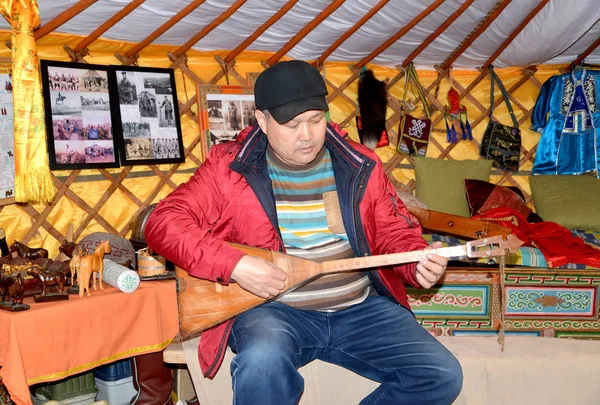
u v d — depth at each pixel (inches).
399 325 80.4
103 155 152.1
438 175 195.6
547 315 154.9
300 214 82.9
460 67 203.5
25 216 142.9
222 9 145.9
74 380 122.8
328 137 84.5
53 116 143.2
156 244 78.0
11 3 117.0
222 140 173.5
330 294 81.5
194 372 96.8
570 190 197.3
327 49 179.9
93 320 105.5
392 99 199.0
